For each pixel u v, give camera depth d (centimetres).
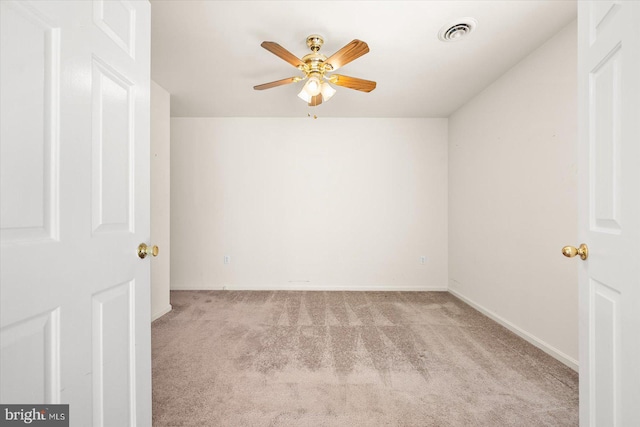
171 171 402
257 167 409
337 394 167
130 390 103
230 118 405
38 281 67
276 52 200
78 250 79
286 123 407
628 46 77
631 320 76
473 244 332
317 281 406
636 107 74
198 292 389
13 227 62
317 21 198
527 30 208
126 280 100
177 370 192
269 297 367
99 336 88
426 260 405
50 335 71
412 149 408
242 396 164
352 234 407
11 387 62
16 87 63
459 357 211
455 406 157
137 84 107
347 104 357
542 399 163
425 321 285
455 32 210
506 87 271
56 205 72
